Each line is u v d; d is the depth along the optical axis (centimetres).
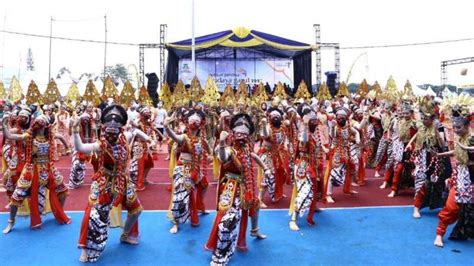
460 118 560
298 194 639
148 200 816
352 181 951
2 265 503
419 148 706
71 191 888
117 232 620
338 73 2975
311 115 660
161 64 2870
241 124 516
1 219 675
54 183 642
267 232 627
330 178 787
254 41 2673
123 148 515
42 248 555
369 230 635
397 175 838
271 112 777
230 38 2686
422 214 717
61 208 651
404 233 621
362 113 977
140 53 2906
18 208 668
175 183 624
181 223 653
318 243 582
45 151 629
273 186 765
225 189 508
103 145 504
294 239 597
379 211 736
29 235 602
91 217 504
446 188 689
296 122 781
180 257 532
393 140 887
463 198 556
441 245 567
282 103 1407
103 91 1858
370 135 1164
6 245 564
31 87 1700
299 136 656
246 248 557
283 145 776
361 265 509
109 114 508
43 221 664
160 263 514
